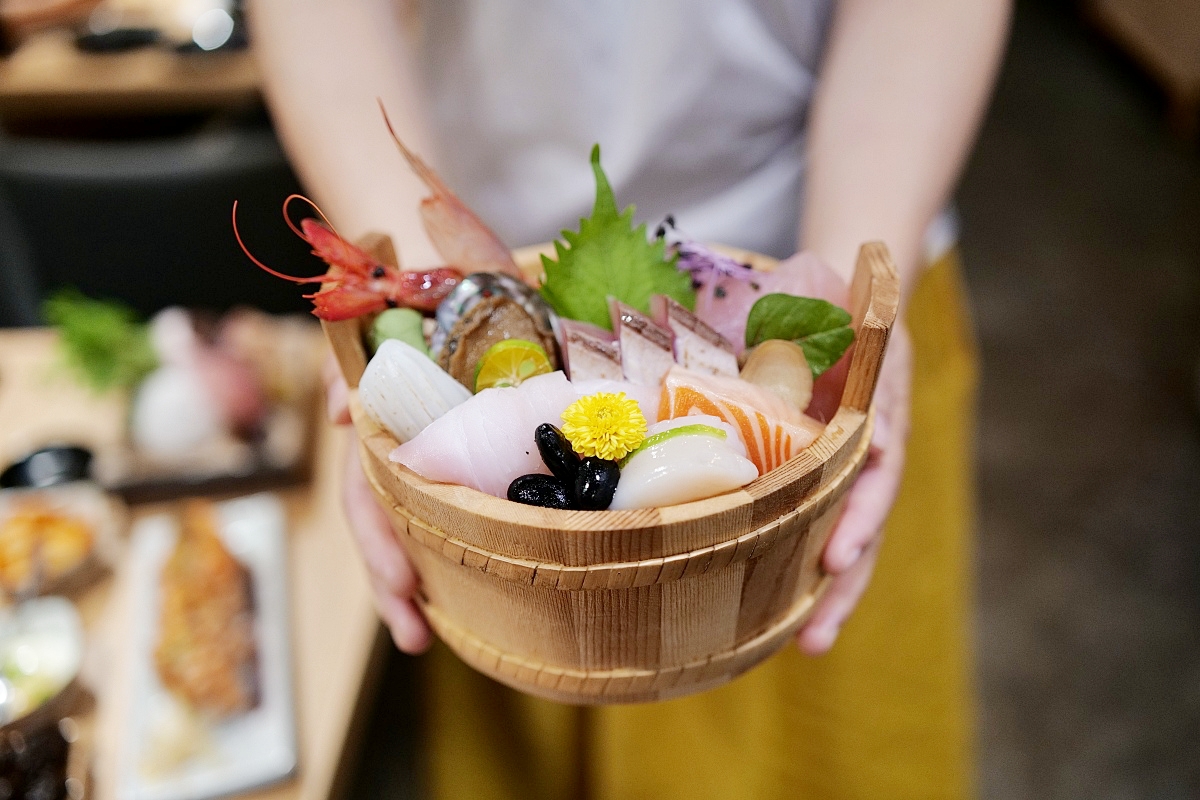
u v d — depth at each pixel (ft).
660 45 2.62
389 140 2.45
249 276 4.64
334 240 1.83
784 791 3.57
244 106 6.41
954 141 2.40
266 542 3.23
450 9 2.73
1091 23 9.64
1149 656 4.98
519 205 2.94
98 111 7.14
